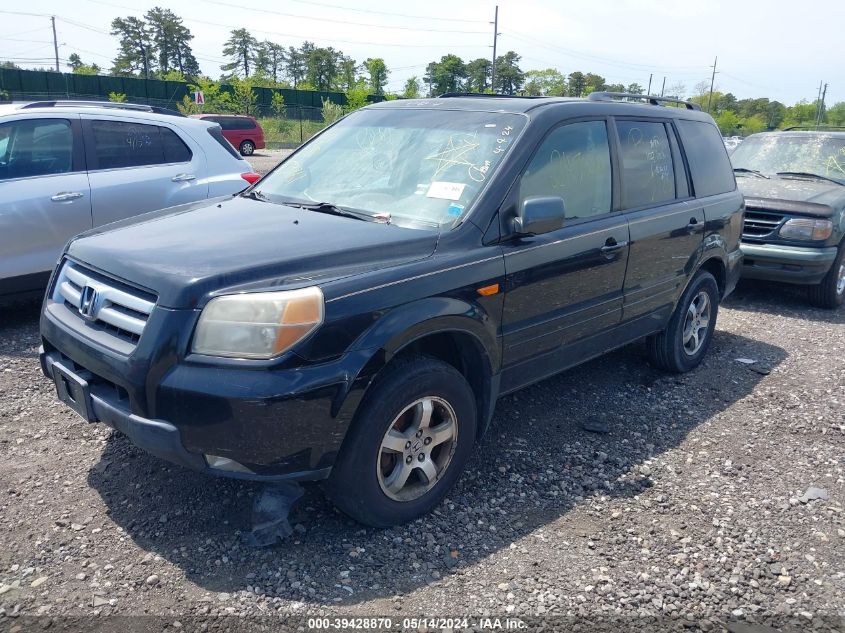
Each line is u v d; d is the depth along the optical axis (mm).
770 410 4953
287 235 3332
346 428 2953
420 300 3164
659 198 4910
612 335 4590
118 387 3006
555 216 3559
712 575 3092
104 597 2760
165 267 2994
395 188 3869
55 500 3398
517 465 3992
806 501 3736
